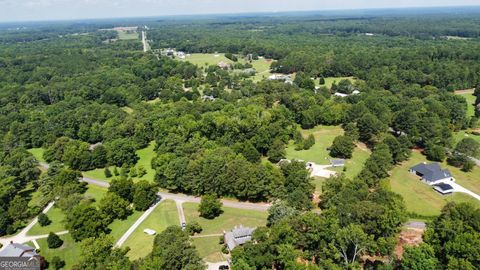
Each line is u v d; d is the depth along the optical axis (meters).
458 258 78.69
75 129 189.62
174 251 83.56
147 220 113.75
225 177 123.38
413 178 134.50
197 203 123.25
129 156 153.62
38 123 187.38
